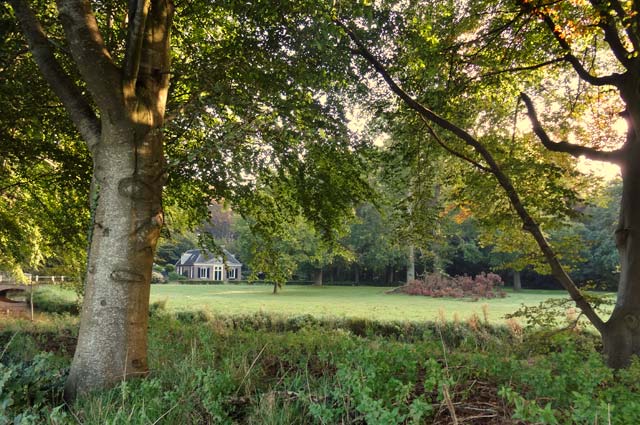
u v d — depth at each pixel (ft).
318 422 10.28
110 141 14.92
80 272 39.45
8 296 63.46
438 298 114.32
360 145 26.89
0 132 25.25
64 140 30.19
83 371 13.82
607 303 27.04
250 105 17.40
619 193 115.65
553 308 28.81
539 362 14.17
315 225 29.60
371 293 135.64
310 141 20.24
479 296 118.21
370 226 158.30
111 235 14.55
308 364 16.62
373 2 19.71
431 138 33.22
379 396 10.28
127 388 11.60
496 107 35.40
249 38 20.77
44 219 36.65
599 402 8.88
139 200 14.84
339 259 174.50
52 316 50.24
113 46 23.40
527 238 33.12
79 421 10.94
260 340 23.21
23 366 14.53
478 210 33.91
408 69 28.48
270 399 10.80
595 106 34.60
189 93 23.81
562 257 29.99
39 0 22.04
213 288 165.37
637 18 22.79
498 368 13.06
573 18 25.38
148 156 15.19
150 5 16.63
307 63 19.89
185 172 26.25
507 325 42.16
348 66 20.94
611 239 137.90
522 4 25.49
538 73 34.35
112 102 14.66
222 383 11.47
